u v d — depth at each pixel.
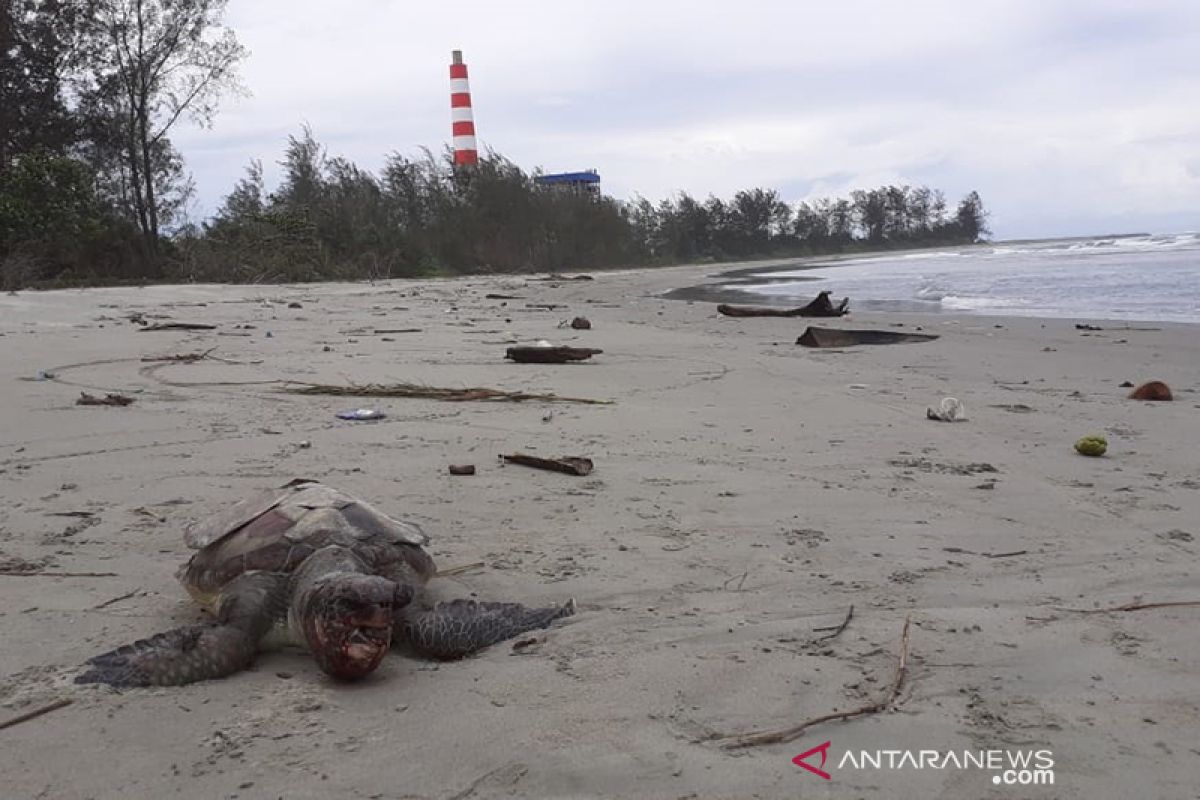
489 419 7.91
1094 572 4.39
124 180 35.34
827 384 9.95
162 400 8.62
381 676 3.38
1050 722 2.99
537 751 2.81
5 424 7.48
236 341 13.47
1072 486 5.88
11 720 3.00
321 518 3.96
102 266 30.62
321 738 2.90
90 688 3.21
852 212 109.88
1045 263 42.62
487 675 3.34
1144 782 2.65
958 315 18.94
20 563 4.48
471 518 5.21
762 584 4.26
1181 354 12.23
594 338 14.55
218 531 4.09
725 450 6.86
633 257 64.06
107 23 32.69
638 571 4.43
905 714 3.04
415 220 48.09
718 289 32.41
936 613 3.89
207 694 3.22
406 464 6.34
